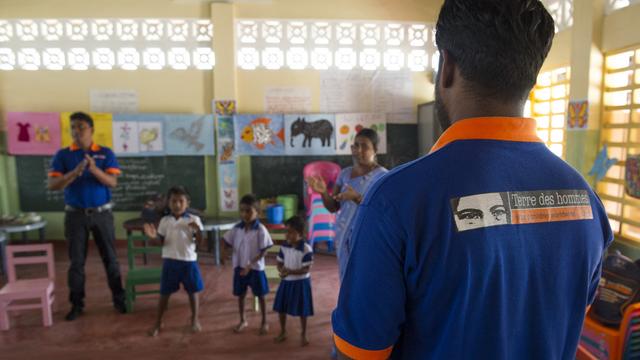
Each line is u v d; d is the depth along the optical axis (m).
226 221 4.71
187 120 5.25
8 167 5.21
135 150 5.23
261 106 5.34
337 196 2.22
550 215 0.60
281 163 5.39
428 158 0.60
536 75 0.62
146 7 5.10
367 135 2.32
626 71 3.06
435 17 5.31
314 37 5.29
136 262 4.69
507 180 0.58
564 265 0.62
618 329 2.16
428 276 0.57
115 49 5.16
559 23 3.80
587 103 3.29
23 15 5.02
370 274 0.60
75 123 3.15
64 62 5.13
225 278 4.20
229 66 5.18
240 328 3.01
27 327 3.08
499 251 0.57
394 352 0.66
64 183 3.02
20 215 4.84
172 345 2.81
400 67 5.37
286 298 2.78
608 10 3.19
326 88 5.35
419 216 0.56
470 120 0.60
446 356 0.58
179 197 2.95
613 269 2.29
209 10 5.16
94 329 3.05
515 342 0.60
